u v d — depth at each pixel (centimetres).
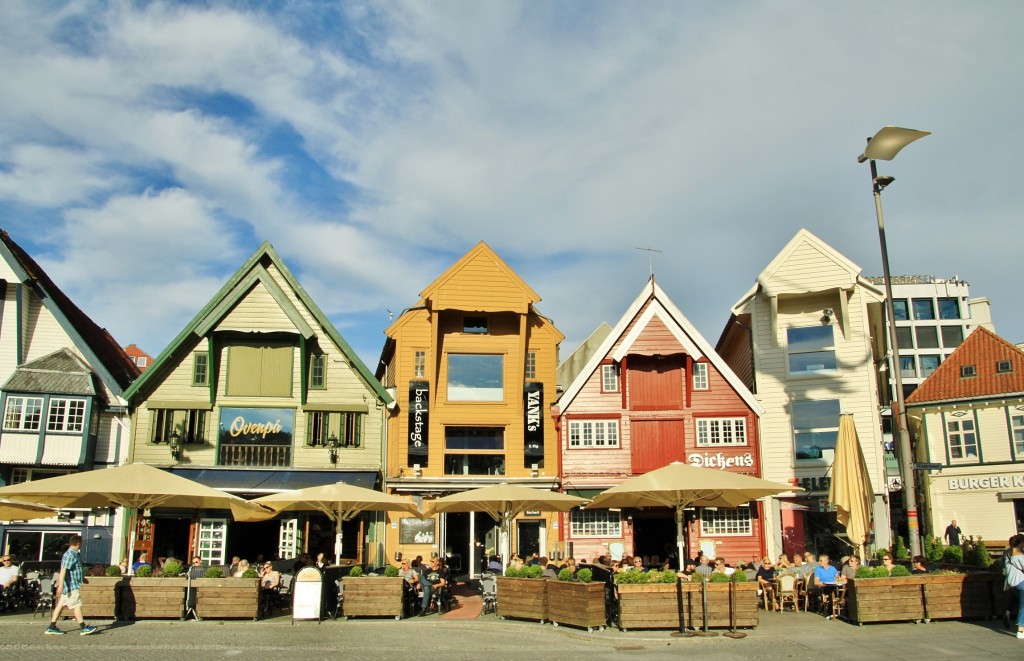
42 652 1367
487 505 2281
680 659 1359
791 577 1961
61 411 2716
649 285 3123
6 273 2764
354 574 1934
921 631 1594
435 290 2989
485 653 1439
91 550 2691
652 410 3034
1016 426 3045
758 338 3172
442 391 3006
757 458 2994
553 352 3106
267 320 2908
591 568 1973
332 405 2895
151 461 2784
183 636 1570
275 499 2017
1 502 1903
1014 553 1468
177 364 2877
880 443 2961
